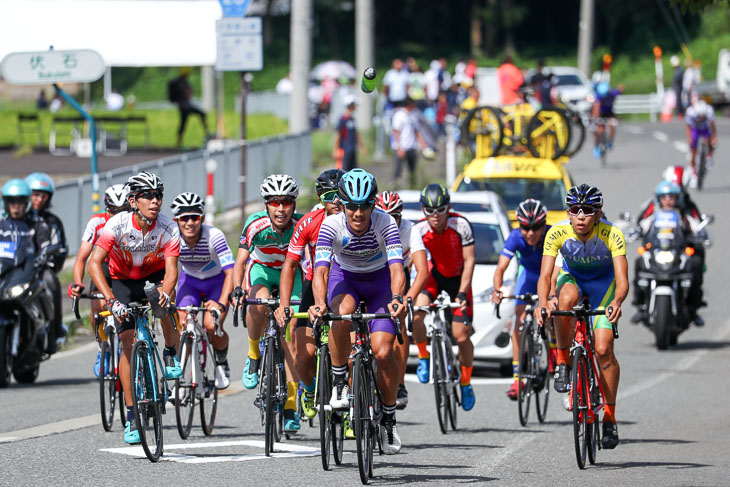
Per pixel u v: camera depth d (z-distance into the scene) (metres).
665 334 45.16
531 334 32.38
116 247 26.75
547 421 32.97
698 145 85.56
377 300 25.03
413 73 111.12
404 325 26.94
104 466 25.03
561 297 27.28
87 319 48.19
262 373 27.28
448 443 29.06
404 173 90.88
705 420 32.59
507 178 53.97
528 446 28.70
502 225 42.69
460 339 31.30
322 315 23.61
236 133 116.56
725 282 58.94
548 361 32.88
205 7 52.84
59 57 47.53
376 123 112.44
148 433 26.14
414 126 82.81
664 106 159.88
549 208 52.72
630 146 115.38
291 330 27.84
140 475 24.09
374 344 24.41
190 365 28.73
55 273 39.12
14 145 102.06
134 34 52.25
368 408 24.12
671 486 23.75
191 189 68.06
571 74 143.38
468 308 31.50
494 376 40.81
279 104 146.38
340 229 24.20
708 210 76.81
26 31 50.75
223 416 32.56
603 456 27.41
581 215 26.41
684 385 38.44
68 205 56.97
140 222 26.53
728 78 153.75
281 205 27.67
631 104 170.00
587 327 26.83
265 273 29.06
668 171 47.28
